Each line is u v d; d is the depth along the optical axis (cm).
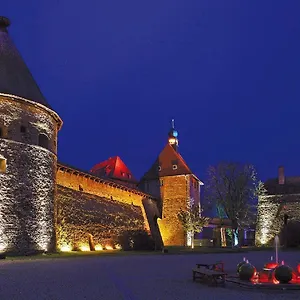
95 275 1491
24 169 2736
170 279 1410
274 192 5347
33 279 1341
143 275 1531
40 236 2769
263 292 1142
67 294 1041
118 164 5878
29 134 2806
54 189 3009
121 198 4438
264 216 5319
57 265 1903
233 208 4775
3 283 1235
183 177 5541
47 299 966
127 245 3728
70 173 3519
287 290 1180
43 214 2823
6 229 2562
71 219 3331
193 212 4828
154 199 5472
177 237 5384
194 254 3228
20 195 2683
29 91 2881
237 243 4753
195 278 1381
